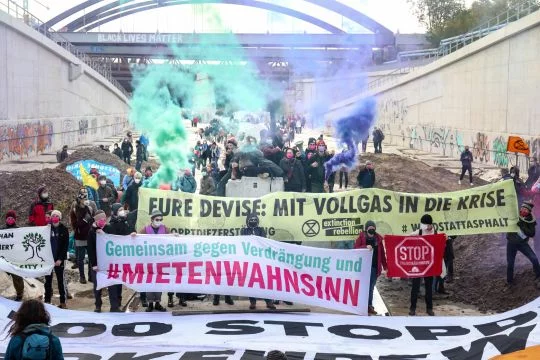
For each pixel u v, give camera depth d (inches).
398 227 514.9
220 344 396.5
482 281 558.6
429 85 1961.1
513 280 530.0
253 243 470.6
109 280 467.5
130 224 565.9
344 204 514.6
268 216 511.8
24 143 1583.4
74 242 629.6
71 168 936.3
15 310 442.3
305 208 513.3
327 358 375.9
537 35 1211.2
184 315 452.4
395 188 1077.1
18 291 508.7
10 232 490.3
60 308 457.4
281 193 513.3
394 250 478.9
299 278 465.4
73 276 603.8
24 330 262.2
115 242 468.8
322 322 440.8
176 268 468.8
